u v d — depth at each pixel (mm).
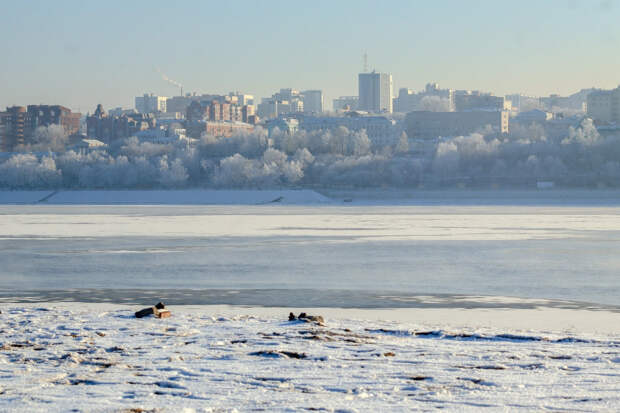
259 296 66625
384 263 94375
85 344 35531
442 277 80688
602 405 23375
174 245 121000
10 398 24703
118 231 153375
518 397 24516
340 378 27578
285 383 26781
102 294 68188
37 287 73562
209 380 27375
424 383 26688
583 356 31797
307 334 38031
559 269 87188
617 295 66875
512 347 34312
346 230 153625
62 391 25688
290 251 110438
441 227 161375
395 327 41094
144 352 33219
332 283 76250
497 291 69875
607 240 126812
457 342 35938
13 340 36969
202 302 62719
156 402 24016
